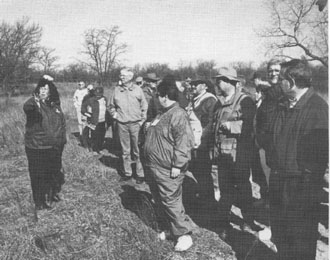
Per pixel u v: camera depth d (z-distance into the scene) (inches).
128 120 182.7
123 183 184.5
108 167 215.6
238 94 125.5
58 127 146.3
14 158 243.4
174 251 115.0
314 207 90.0
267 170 157.5
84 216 140.5
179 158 110.3
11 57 601.0
